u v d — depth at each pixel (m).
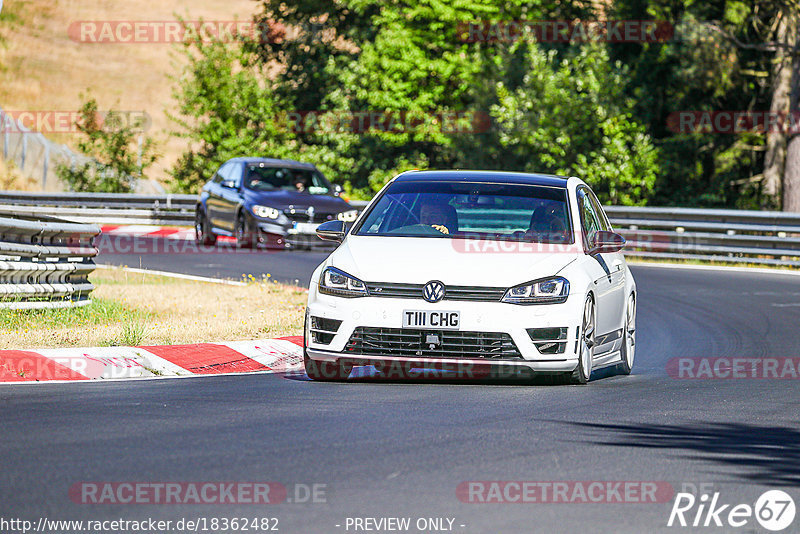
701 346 51.22
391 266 37.28
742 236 98.19
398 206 40.91
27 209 141.75
